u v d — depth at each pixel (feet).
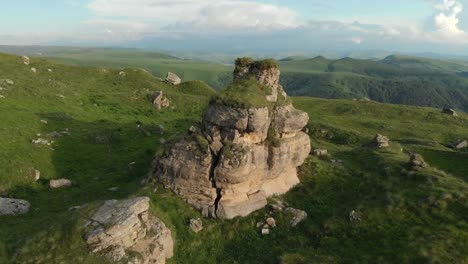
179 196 134.82
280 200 146.20
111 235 98.07
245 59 148.77
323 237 126.00
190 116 330.13
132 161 189.78
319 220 136.98
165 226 117.50
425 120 401.49
